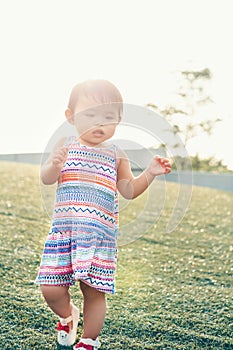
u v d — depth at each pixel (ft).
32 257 13.57
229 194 23.97
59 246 9.00
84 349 8.77
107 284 8.87
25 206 18.38
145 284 12.39
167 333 9.88
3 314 10.15
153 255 14.71
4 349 8.94
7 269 12.57
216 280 12.95
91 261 8.85
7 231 15.53
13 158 26.84
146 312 10.75
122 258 14.29
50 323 9.94
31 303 10.71
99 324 8.92
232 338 9.83
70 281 9.00
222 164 38.42
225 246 15.94
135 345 9.36
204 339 9.73
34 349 9.01
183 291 12.07
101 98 9.41
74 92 9.70
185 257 14.70
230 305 11.34
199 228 17.83
